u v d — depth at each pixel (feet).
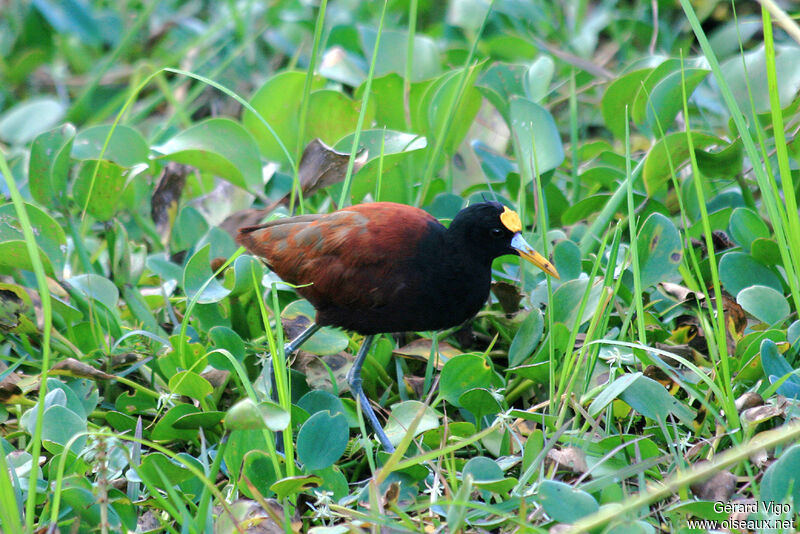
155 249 41.52
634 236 28.76
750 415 26.78
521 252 30.32
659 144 34.86
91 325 32.78
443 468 28.25
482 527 25.27
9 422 31.24
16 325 32.71
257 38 58.65
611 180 40.14
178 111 46.91
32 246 23.95
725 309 32.27
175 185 41.27
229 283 33.01
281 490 24.98
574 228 38.27
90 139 39.58
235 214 38.63
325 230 31.22
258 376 32.86
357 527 24.32
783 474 23.94
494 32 55.98
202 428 28.48
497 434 29.09
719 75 28.63
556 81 52.01
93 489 26.05
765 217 38.45
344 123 41.96
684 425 29.19
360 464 29.45
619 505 22.74
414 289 30.19
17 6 62.95
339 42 54.80
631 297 33.40
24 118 49.37
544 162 36.94
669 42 54.19
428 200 40.96
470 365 29.53
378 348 33.53
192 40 57.57
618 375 30.22
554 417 28.30
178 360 31.27
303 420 29.60
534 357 31.09
